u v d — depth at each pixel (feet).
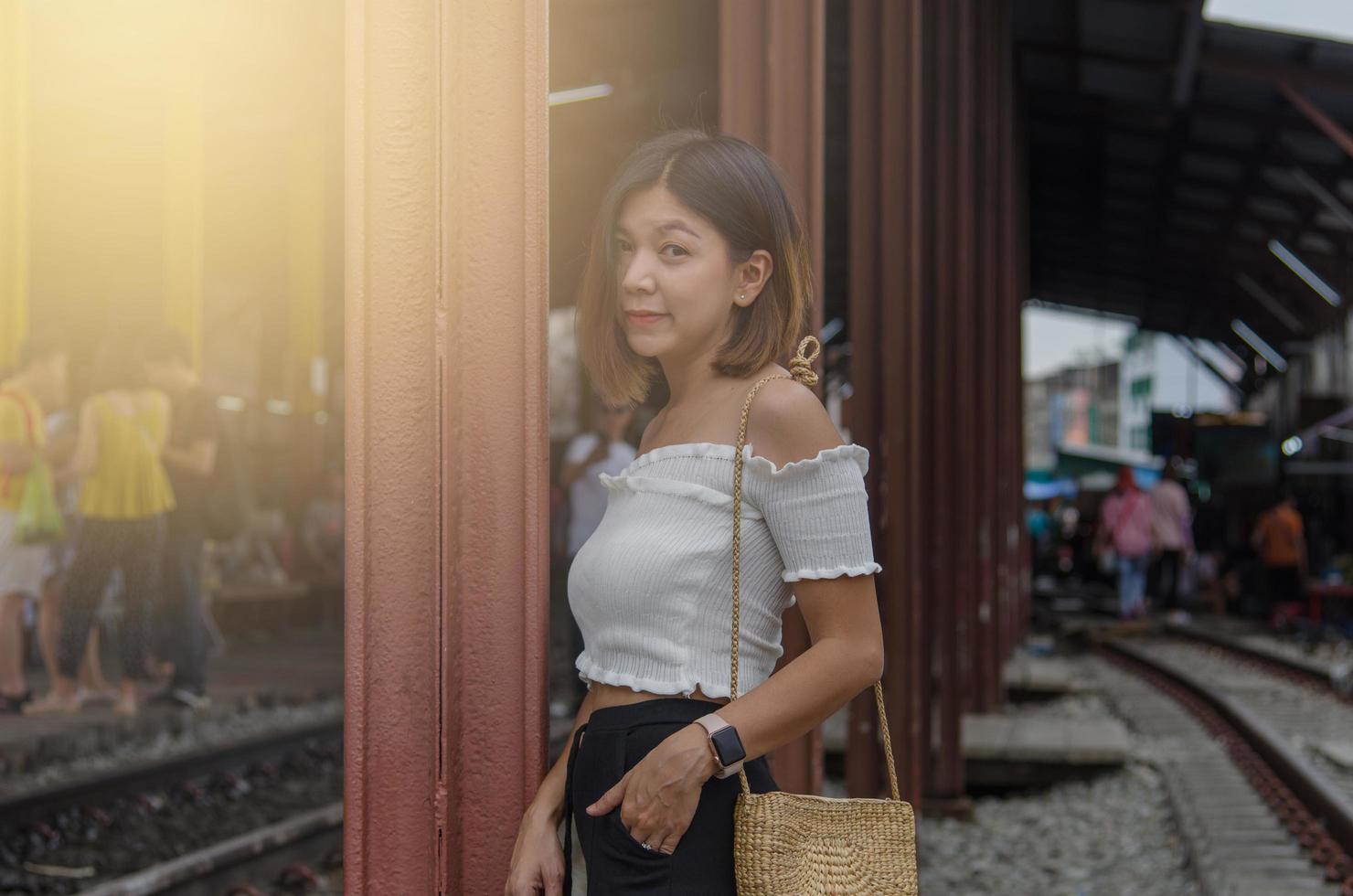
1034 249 99.45
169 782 20.71
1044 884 17.38
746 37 12.62
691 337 5.90
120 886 13.99
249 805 20.67
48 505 23.89
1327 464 70.59
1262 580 66.23
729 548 5.58
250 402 53.67
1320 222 68.80
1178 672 40.68
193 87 43.57
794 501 5.44
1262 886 16.06
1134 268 101.50
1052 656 53.16
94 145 42.96
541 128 6.68
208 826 19.11
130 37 42.86
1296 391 93.56
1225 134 59.41
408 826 6.41
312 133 51.16
